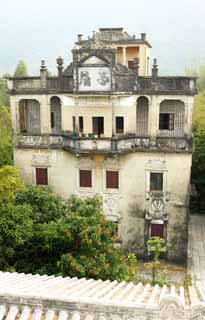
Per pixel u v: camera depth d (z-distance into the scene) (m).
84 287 11.59
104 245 20.61
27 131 35.59
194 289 11.98
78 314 8.41
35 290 9.64
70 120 33.00
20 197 24.42
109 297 9.65
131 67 37.62
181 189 31.80
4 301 8.73
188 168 31.33
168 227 32.72
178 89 30.23
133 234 33.41
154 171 31.91
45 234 20.62
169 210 32.41
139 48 37.00
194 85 29.94
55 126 34.38
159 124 32.75
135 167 32.16
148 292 11.12
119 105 31.64
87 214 22.52
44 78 32.34
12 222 20.72
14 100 33.28
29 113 35.22
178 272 31.36
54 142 33.22
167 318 8.01
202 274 29.55
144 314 8.18
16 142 33.97
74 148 31.64
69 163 33.31
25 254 21.50
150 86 30.69
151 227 33.06
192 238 36.78
